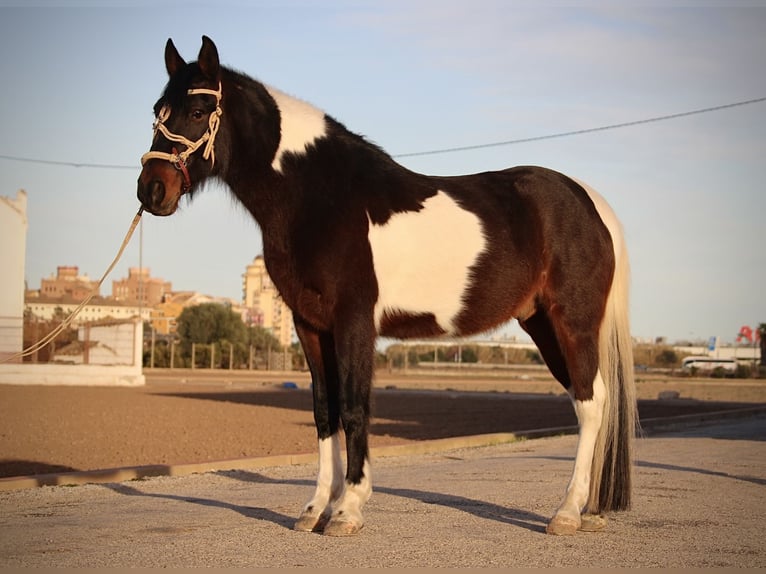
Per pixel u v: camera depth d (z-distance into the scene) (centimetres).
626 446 704
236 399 2966
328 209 659
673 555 600
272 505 816
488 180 725
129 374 3925
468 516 748
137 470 1075
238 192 682
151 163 651
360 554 595
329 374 689
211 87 661
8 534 667
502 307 704
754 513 769
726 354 9750
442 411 2616
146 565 562
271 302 16488
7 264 4512
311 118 687
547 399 3369
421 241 675
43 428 1784
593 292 714
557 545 629
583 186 758
